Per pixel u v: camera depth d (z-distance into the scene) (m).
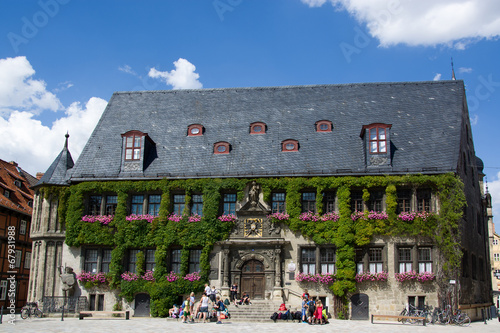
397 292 34.06
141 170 38.00
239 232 35.94
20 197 51.00
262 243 35.22
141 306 35.81
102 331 24.11
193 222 36.12
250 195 36.12
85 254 37.12
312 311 29.70
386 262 34.50
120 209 36.94
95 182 37.56
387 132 36.59
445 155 36.34
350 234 34.59
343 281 34.06
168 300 35.06
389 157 36.19
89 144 40.81
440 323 31.09
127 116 43.19
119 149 40.09
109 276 36.06
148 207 37.41
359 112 40.94
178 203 37.22
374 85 43.16
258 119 41.38
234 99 43.62
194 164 38.16
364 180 35.44
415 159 36.41
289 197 35.88
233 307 32.28
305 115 41.25
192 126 41.00
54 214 37.69
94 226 36.81
